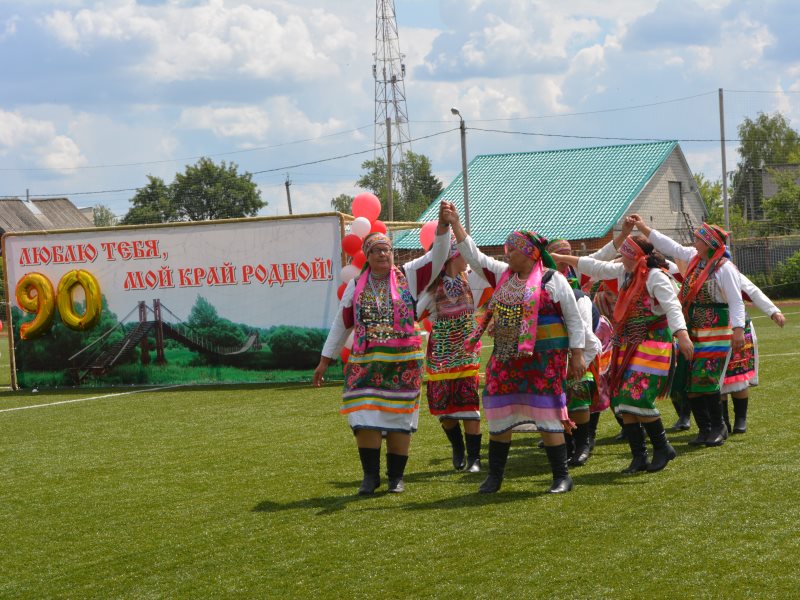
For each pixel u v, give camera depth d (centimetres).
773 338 1944
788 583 451
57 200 7075
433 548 539
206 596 487
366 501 667
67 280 1642
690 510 587
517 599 450
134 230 1627
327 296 1563
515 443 888
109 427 1134
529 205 3916
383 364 679
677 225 4119
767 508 582
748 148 6775
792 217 4853
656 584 459
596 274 740
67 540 612
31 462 912
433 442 909
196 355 1616
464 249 681
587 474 721
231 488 740
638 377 705
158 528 628
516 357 650
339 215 1553
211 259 1606
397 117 4725
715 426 812
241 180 6109
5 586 525
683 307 809
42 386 1669
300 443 938
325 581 496
